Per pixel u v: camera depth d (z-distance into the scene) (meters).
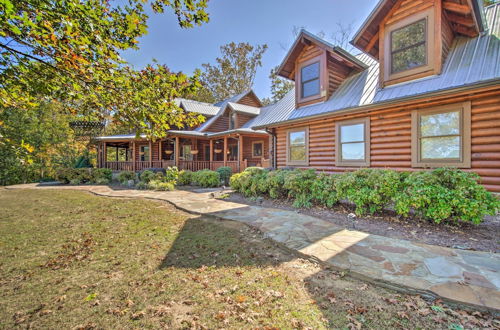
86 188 11.84
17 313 2.14
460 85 4.77
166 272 2.86
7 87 3.15
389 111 6.34
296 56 9.02
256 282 2.57
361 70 8.48
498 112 4.67
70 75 2.91
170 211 6.30
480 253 3.04
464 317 1.92
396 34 6.47
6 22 2.15
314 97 8.46
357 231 4.08
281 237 3.83
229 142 18.33
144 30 2.92
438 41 5.68
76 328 1.94
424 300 2.15
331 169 7.76
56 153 17.45
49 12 2.29
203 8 3.07
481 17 5.51
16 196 9.47
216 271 2.85
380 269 2.65
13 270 3.01
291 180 6.16
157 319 2.03
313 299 2.24
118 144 19.59
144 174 12.62
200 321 1.98
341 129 7.48
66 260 3.29
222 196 8.27
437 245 3.38
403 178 4.58
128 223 5.16
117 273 2.87
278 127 9.60
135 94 3.16
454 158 5.25
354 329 1.83
